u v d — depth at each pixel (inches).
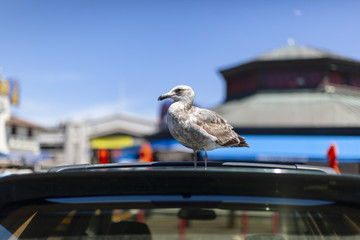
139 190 60.7
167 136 687.7
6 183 58.9
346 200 58.5
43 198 61.4
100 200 60.8
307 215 58.5
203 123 102.3
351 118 655.8
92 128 1734.7
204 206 59.4
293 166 92.2
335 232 57.9
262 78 784.9
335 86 770.8
